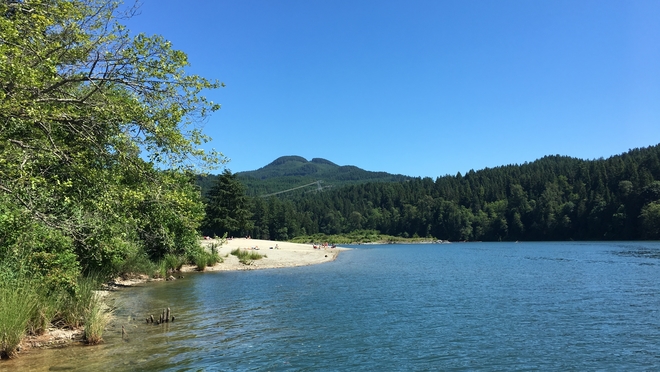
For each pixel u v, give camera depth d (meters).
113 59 10.90
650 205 99.44
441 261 46.00
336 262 44.09
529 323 13.67
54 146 9.90
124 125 11.34
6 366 8.25
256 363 9.18
